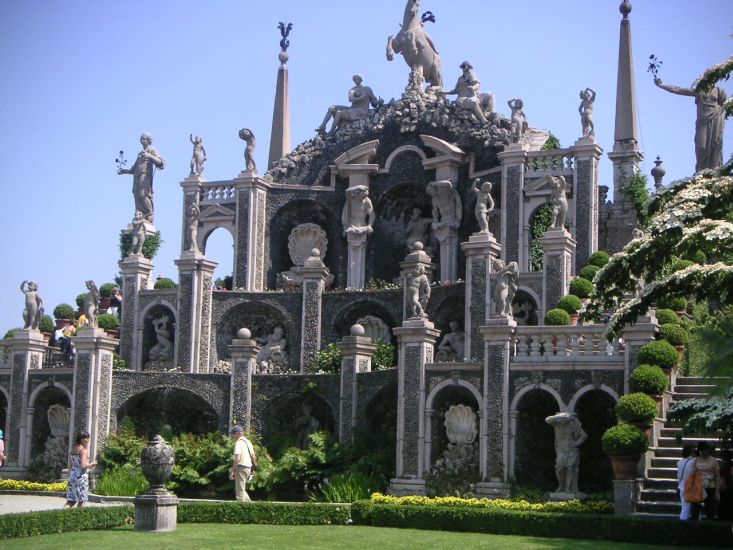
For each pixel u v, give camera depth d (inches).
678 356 1416.1
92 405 1847.9
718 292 1158.3
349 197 2226.9
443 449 1569.9
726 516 1200.2
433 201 2162.9
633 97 2273.6
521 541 1139.3
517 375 1497.3
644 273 1331.2
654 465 1342.3
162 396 1900.8
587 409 1485.0
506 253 2031.3
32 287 1957.4
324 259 2274.9
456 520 1258.0
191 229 2106.3
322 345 2075.5
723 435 1232.8
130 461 1793.8
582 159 2000.5
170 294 2130.9
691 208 1160.8
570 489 1414.9
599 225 2071.9
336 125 2325.3
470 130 2161.7
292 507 1330.0
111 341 1883.6
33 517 1155.9
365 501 1338.6
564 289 1818.4
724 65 1230.3
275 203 2279.8
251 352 1881.2
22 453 1910.7
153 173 2285.9
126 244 2556.6
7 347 1952.5
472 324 1833.2
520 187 2028.8
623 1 2321.6
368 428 1763.0
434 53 2330.2
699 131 2145.7
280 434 1845.5
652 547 1095.0
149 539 1103.6
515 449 1488.7
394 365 1909.4
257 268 2237.9
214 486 1721.2
